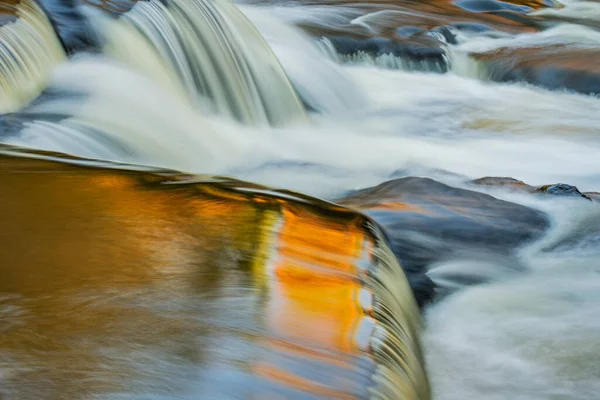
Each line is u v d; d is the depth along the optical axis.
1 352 3.61
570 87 17.23
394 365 4.11
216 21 13.03
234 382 3.56
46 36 10.39
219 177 6.36
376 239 5.70
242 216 5.43
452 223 7.47
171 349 3.75
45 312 3.99
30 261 4.54
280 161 11.15
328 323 4.20
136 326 3.92
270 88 13.33
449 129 14.36
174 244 4.88
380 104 15.98
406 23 20.58
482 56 18.81
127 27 11.16
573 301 6.36
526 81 17.83
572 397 5.16
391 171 10.90
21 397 3.30
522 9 25.11
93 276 4.39
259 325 4.04
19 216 5.17
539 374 5.39
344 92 15.66
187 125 10.84
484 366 5.45
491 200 8.11
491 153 12.89
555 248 7.33
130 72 10.67
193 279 4.44
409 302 5.68
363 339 4.11
